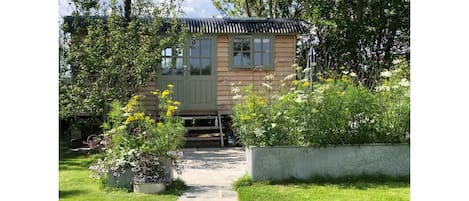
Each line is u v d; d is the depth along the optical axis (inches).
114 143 249.8
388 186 241.9
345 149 262.2
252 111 263.4
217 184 260.7
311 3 597.9
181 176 285.1
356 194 221.5
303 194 223.1
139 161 239.6
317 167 260.8
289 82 449.1
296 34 486.3
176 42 436.1
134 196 222.8
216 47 481.4
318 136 260.1
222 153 396.2
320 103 261.3
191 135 458.6
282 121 261.1
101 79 385.4
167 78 475.2
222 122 474.6
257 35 483.8
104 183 247.4
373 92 305.7
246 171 282.7
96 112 385.7
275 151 258.5
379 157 263.7
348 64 531.2
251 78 484.1
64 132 531.8
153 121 253.3
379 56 565.3
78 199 214.2
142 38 402.0
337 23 573.0
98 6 422.6
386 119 265.6
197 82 479.5
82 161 346.9
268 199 213.6
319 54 587.2
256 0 798.5
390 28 582.9
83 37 440.8
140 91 467.5
